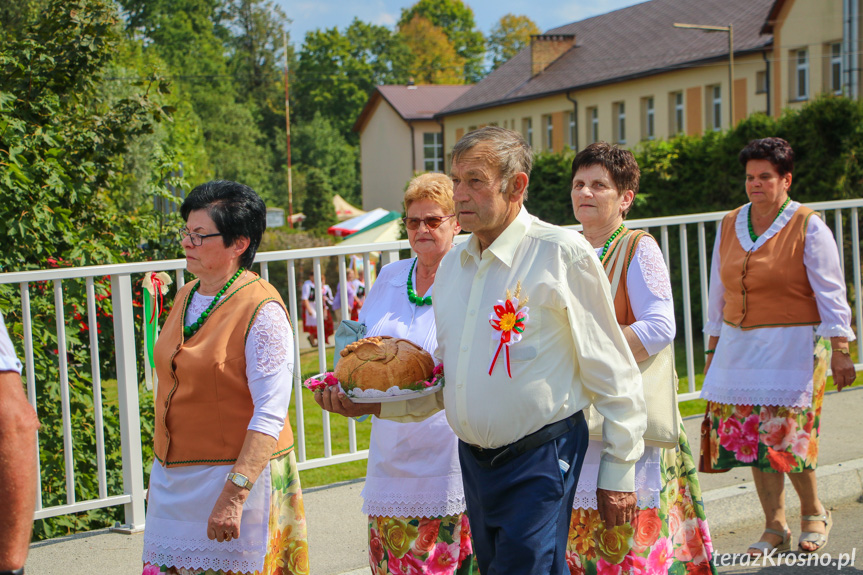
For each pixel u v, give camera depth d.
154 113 7.54
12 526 1.90
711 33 30.61
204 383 2.70
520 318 2.43
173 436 2.76
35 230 6.05
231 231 2.76
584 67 36.03
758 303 4.00
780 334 3.95
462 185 2.49
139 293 6.42
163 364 2.77
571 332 2.50
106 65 7.73
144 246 7.46
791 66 25.16
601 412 2.57
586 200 3.08
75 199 6.61
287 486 2.90
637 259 3.01
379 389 2.69
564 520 2.49
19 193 5.96
